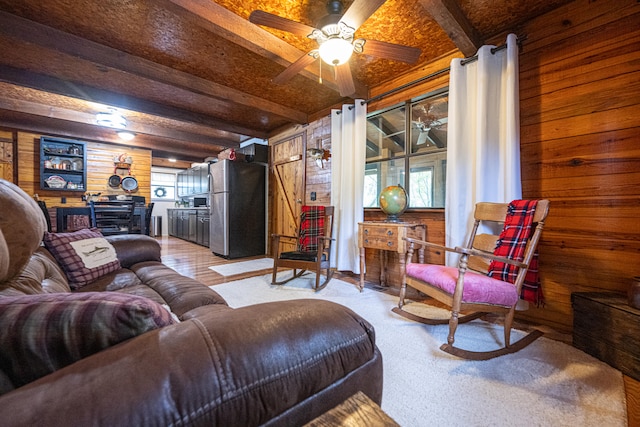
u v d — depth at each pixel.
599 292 1.69
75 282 1.47
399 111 3.17
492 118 2.15
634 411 1.11
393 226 2.47
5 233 0.87
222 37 2.27
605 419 1.07
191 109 3.93
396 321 2.00
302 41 2.37
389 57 2.03
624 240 1.68
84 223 4.23
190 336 0.47
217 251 4.84
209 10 1.89
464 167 2.29
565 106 1.89
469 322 1.99
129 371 0.39
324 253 3.02
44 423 0.32
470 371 1.39
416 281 1.95
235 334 0.49
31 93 3.39
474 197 2.26
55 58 2.52
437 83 2.63
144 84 3.10
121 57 2.48
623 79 1.68
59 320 0.47
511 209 1.83
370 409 0.50
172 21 2.11
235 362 0.45
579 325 1.61
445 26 1.99
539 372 1.38
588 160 1.80
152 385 0.38
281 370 0.49
